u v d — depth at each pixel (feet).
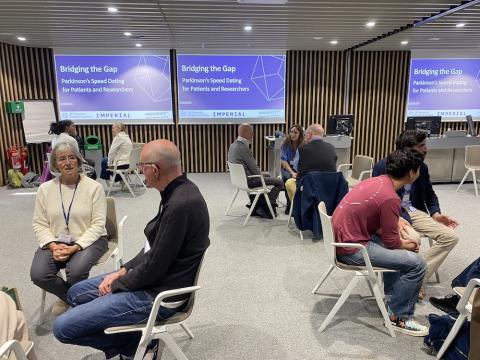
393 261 7.01
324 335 7.35
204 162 26.22
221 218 15.03
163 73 24.36
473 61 26.21
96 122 24.49
